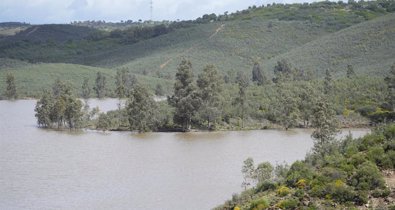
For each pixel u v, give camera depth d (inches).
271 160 3850.9
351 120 5930.1
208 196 2874.0
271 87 7224.4
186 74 6008.9
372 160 2080.5
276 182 2294.5
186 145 4722.0
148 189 3043.8
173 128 5944.9
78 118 6018.7
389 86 6230.3
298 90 6845.5
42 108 6166.3
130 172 3501.5
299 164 2440.9
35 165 3725.4
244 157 4030.5
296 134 5502.0
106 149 4478.3
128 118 5905.5
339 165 2121.1
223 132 5743.1
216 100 6117.1
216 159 3969.0
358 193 1840.6
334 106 6112.2
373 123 5856.3
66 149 4446.4
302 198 1932.8
